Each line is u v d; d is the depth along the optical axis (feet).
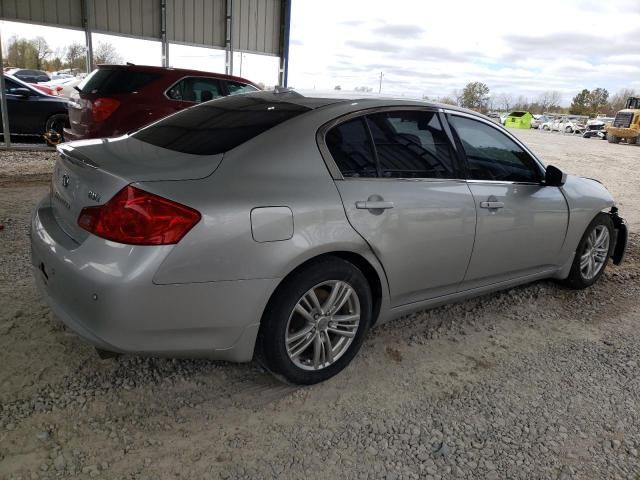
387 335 11.34
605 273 16.53
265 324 8.41
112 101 23.97
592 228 14.10
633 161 66.44
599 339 11.91
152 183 7.37
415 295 10.40
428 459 7.66
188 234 7.27
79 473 6.89
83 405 8.24
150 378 9.11
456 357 10.66
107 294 7.09
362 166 9.30
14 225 16.85
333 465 7.40
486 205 10.89
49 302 8.27
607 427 8.68
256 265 7.81
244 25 44.19
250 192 7.88
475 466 7.58
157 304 7.27
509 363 10.57
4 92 32.45
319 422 8.31
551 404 9.23
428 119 10.59
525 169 12.31
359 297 9.27
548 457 7.87
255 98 10.62
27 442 7.35
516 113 192.13
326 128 9.11
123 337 7.28
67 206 8.43
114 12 37.37
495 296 13.92
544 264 13.06
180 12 40.45
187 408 8.42
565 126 181.16
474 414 8.79
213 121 9.59
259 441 7.79
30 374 8.88
